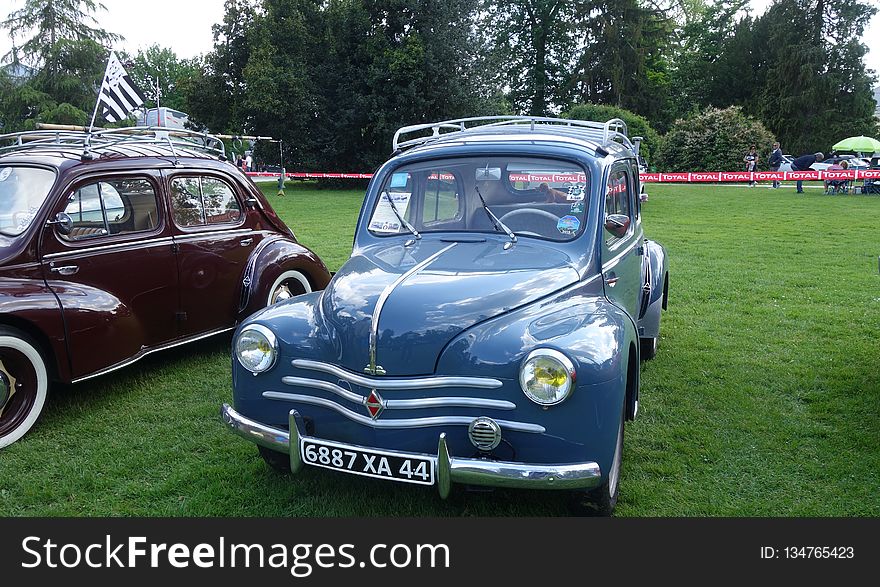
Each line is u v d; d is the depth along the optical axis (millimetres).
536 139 4059
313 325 3340
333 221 15891
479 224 3947
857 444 4148
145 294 5066
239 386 3387
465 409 2949
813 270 9516
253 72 28078
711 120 31562
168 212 5258
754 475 3811
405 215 4121
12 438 4195
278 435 3211
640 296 4902
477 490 3090
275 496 3621
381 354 3021
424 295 3160
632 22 47562
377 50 29359
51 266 4461
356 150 30547
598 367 2850
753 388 5098
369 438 3068
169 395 5031
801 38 46531
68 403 4840
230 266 5715
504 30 49406
